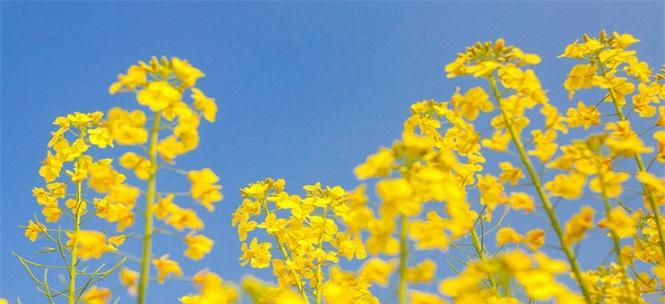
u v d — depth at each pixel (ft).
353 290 1.85
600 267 1.74
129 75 1.61
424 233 1.49
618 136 1.77
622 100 1.96
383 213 1.47
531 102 1.69
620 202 1.83
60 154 2.23
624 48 1.96
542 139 1.65
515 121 1.68
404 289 1.46
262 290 1.58
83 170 2.21
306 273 2.14
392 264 1.51
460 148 1.72
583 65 1.95
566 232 1.54
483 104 1.70
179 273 1.57
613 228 1.54
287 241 2.19
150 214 1.56
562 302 1.43
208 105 1.61
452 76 1.74
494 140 1.66
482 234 1.96
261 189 2.24
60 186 2.21
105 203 2.21
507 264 1.45
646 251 1.90
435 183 1.50
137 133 1.56
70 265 2.11
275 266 2.15
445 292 1.47
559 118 1.67
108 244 1.71
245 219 2.22
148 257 1.55
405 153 1.49
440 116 2.08
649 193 1.74
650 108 1.95
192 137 1.59
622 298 1.59
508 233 1.58
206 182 1.60
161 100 1.57
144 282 1.54
